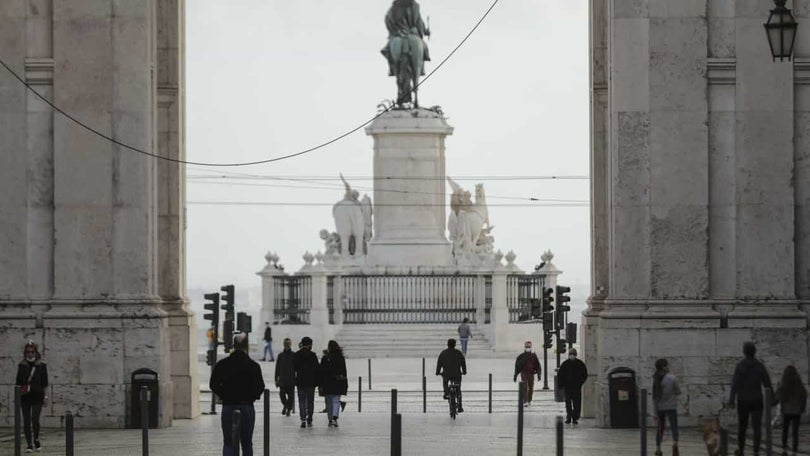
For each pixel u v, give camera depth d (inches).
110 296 1834.4
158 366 1828.2
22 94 1839.3
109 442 1663.4
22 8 1840.6
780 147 1809.8
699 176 1809.8
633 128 1813.5
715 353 1791.3
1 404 1817.2
